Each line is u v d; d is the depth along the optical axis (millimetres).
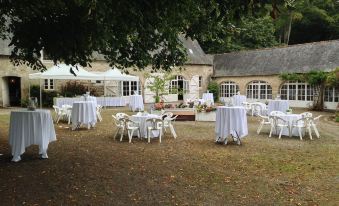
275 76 27109
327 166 7363
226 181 6227
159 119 10031
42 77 19781
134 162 7484
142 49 7785
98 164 7258
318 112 22188
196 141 10227
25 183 5891
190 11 5996
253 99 29125
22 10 6840
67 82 26125
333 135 11664
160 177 6395
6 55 23797
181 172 6762
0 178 6141
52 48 6711
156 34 7363
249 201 5242
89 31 6234
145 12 5414
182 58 8359
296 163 7617
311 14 42125
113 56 7980
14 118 7438
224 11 4812
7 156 7836
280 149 9148
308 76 24312
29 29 6793
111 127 13148
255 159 7965
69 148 8930
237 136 9727
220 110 9766
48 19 6551
